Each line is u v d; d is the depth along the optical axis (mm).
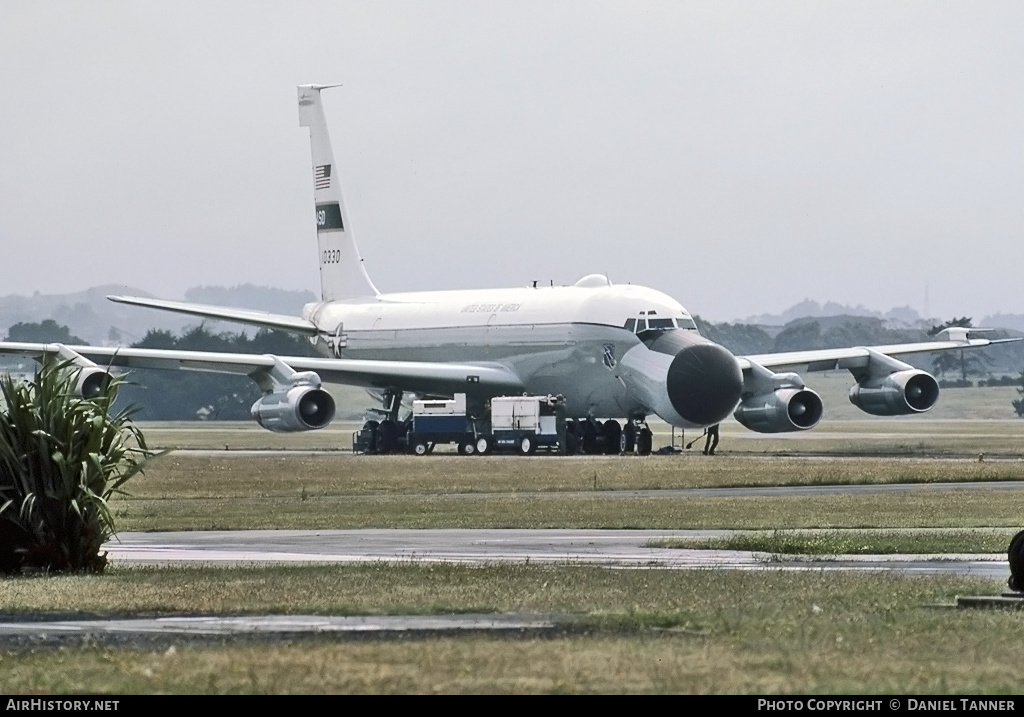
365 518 132000
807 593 72562
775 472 192750
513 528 121688
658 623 61906
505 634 59438
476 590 74000
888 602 68875
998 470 194875
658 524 123562
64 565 87750
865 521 124625
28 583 79312
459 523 126062
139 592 73938
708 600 69562
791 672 49781
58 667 51688
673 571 83500
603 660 51750
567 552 99938
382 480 184125
